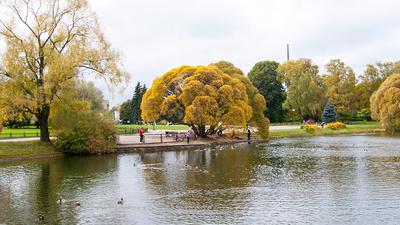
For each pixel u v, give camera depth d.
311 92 114.19
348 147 59.75
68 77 48.66
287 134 85.44
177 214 23.45
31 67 47.44
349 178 33.62
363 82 129.25
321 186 30.52
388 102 85.94
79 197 27.58
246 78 77.69
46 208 24.86
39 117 50.47
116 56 51.94
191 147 59.50
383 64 129.12
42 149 48.72
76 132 49.59
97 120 51.66
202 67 68.25
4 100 45.91
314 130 91.00
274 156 49.00
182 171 37.72
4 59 46.38
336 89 121.12
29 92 47.91
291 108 121.62
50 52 47.56
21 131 79.50
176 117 69.00
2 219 22.64
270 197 27.17
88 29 51.22
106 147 51.47
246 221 22.02
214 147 60.91
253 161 44.50
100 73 51.16
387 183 31.38
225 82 68.56
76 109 51.31
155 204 25.66
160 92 66.00
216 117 66.44
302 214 23.22
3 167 40.22
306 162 43.38
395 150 54.69
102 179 33.88
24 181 33.03
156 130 94.38
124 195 28.11
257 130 81.56
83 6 50.59
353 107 126.12
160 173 36.69
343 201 26.00
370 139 74.75
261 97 77.06
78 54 49.31
